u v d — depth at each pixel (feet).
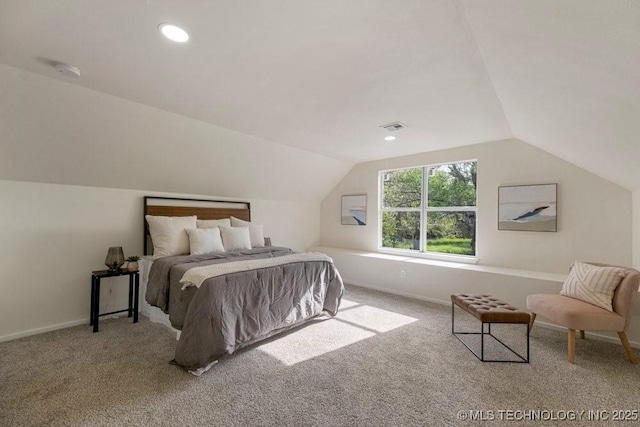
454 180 14.20
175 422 5.26
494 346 8.54
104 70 6.68
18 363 7.22
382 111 9.16
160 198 12.23
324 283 10.56
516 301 10.66
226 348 7.20
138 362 7.33
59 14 4.76
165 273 8.75
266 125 10.65
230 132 11.30
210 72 6.75
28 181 9.01
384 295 13.87
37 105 7.53
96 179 10.23
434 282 12.84
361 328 9.81
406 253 15.43
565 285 8.95
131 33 5.29
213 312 7.14
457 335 9.30
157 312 9.91
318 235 19.31
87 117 8.37
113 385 6.33
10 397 5.86
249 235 12.64
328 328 9.80
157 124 9.62
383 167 16.35
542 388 6.47
